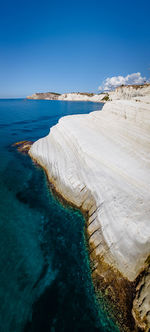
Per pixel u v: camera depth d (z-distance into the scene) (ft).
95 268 28.89
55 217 40.81
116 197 35.58
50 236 35.70
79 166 48.88
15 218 40.16
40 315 23.89
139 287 23.53
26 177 59.36
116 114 54.70
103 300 24.98
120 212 31.99
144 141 41.29
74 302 25.16
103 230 32.19
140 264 25.38
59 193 48.65
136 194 34.12
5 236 35.06
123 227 29.76
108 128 55.47
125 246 27.86
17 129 145.69
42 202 46.24
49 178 56.95
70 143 59.47
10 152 85.30
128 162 40.37
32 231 36.83
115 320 22.93
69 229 37.24
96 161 45.96
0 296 25.49
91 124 64.23
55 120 197.36
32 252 32.22
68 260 30.89
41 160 68.49
